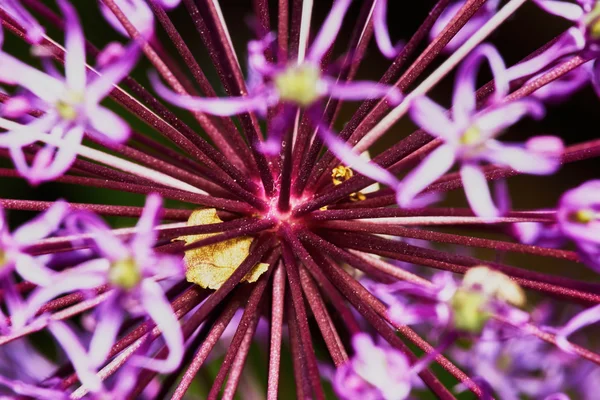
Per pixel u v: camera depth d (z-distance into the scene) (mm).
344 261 205
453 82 354
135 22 202
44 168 180
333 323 211
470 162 176
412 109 175
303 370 191
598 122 369
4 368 223
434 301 186
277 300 203
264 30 202
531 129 376
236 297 203
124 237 192
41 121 179
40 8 200
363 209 201
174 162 218
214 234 201
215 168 206
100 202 270
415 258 202
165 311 175
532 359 226
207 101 175
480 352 224
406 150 197
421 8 360
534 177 372
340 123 314
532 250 194
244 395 240
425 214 199
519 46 355
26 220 267
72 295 191
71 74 178
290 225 203
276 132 177
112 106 265
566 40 193
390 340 189
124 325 208
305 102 174
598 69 201
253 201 203
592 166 370
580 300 195
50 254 200
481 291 179
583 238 185
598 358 185
